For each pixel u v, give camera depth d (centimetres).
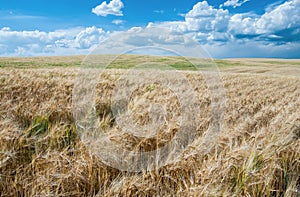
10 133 304
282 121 393
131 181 244
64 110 427
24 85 571
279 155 304
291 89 1034
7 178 250
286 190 251
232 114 481
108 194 229
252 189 252
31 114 403
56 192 232
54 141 325
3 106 419
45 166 264
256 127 417
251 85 1034
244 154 282
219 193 232
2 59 2823
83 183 256
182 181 266
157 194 240
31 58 3162
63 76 791
